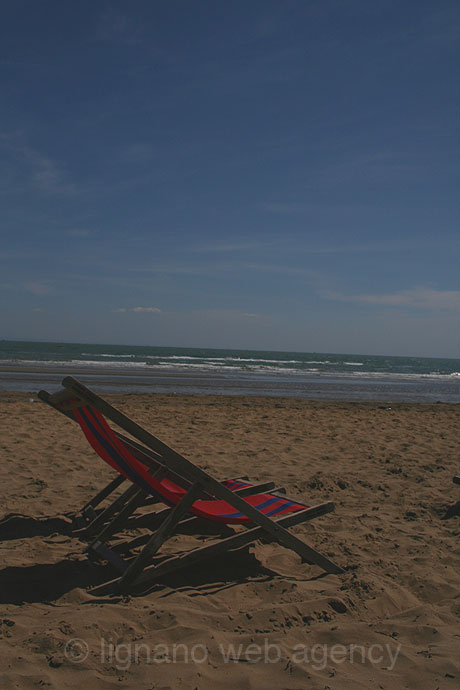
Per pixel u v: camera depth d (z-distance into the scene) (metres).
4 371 26.97
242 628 2.71
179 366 43.50
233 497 3.30
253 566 3.62
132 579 3.11
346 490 5.79
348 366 68.31
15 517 4.34
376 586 3.25
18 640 2.47
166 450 3.18
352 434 9.69
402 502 5.38
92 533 4.00
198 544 3.97
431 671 2.34
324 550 3.94
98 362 43.03
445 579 3.49
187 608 2.88
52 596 3.03
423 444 8.81
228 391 22.14
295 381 31.33
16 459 6.40
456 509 5.08
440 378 48.75
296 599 3.06
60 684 2.13
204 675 2.26
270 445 8.23
